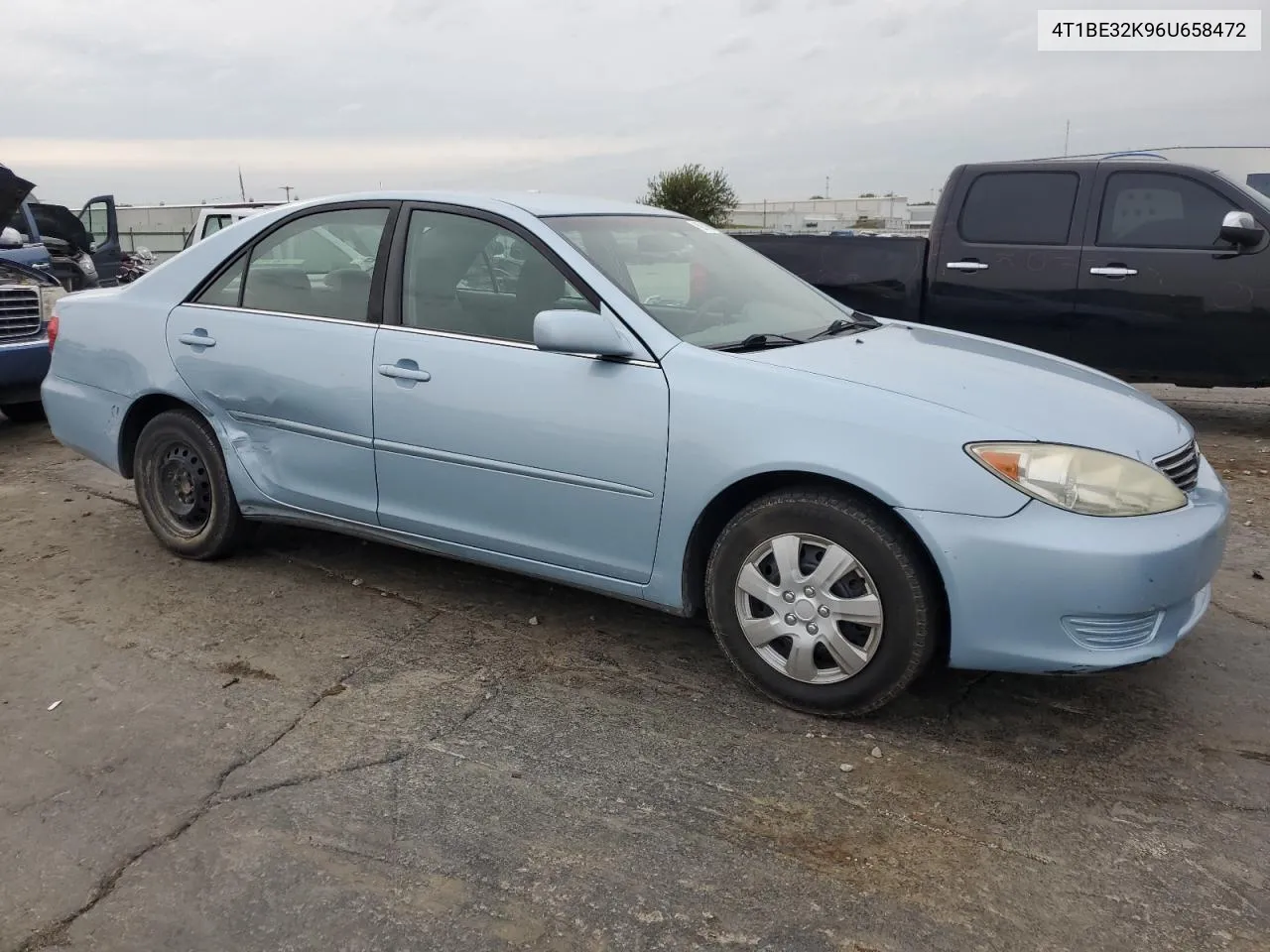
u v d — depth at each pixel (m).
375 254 3.92
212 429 4.41
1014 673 3.51
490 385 3.53
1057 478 2.82
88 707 3.33
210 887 2.45
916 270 7.76
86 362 4.71
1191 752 3.02
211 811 2.75
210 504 4.52
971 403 3.00
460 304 3.70
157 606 4.16
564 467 3.41
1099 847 2.58
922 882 2.45
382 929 2.30
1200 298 6.98
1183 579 2.87
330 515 4.13
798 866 2.51
